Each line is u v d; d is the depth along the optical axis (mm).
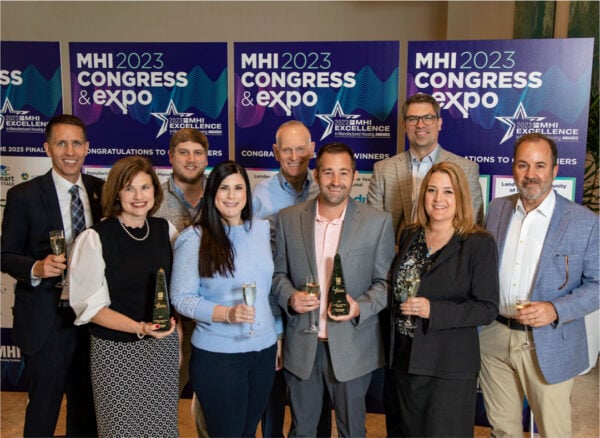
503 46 3383
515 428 2598
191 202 3084
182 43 3672
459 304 2252
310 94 3639
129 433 2240
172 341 2348
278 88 3658
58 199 2721
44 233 2672
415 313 2232
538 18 5316
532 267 2443
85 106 3785
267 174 3752
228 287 2287
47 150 2713
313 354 2463
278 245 2611
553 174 2426
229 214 2279
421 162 3158
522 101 3404
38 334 2648
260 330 2344
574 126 3363
